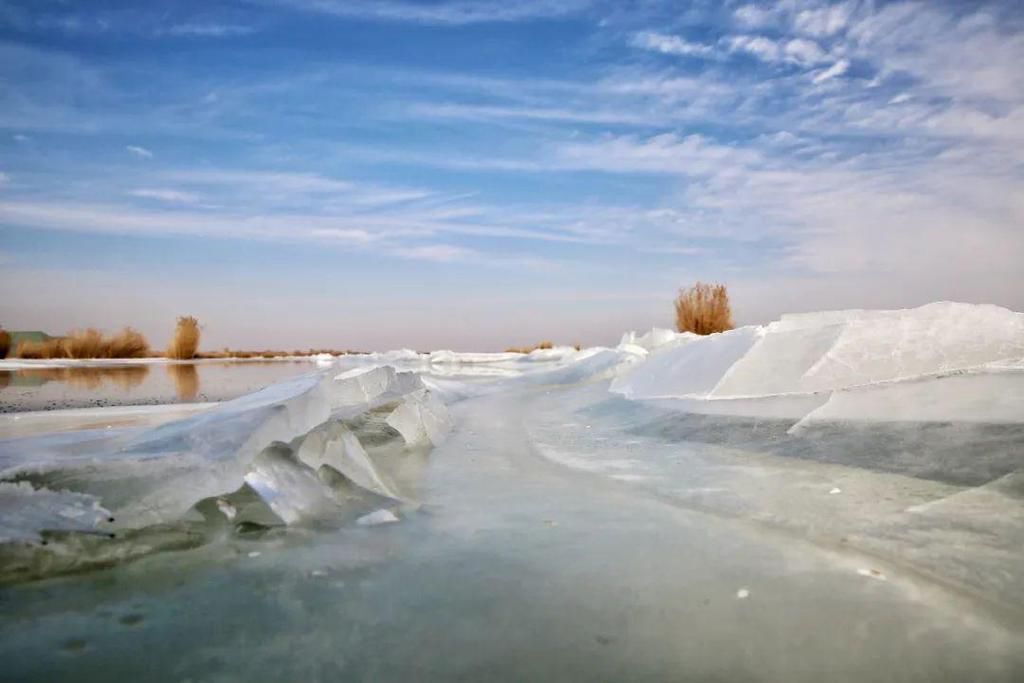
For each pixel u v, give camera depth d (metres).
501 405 5.63
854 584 1.43
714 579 1.46
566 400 5.70
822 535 1.75
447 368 10.27
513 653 1.13
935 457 2.21
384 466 2.89
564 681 1.04
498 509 2.10
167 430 2.28
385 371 3.68
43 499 1.67
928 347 3.07
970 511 1.79
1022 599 1.32
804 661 1.10
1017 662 1.09
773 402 3.28
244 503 1.88
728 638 1.18
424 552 1.66
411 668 1.08
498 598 1.36
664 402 4.08
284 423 2.09
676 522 1.93
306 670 1.07
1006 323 3.05
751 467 2.54
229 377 11.05
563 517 2.00
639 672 1.06
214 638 1.19
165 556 1.60
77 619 1.27
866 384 3.01
